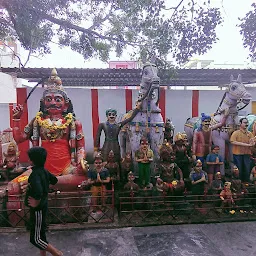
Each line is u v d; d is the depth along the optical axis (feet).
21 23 25.89
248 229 15.97
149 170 19.40
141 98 20.34
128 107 29.81
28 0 25.36
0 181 20.36
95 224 16.14
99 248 13.89
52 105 18.48
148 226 16.21
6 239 14.75
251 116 24.82
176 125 30.63
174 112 30.58
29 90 28.73
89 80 33.40
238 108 22.97
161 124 20.92
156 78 19.39
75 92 29.30
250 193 17.98
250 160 21.03
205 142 21.36
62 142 18.30
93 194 17.81
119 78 31.17
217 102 30.96
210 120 21.34
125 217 17.10
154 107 20.88
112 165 20.04
